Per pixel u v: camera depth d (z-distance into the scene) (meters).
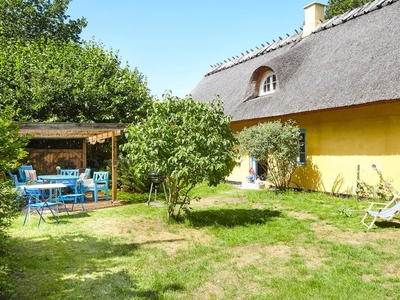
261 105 12.88
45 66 15.16
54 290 3.89
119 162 12.65
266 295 3.71
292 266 4.60
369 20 11.70
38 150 15.13
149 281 4.12
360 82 9.18
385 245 5.47
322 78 10.84
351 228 6.64
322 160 11.37
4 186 4.35
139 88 16.56
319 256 5.00
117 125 10.27
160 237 6.18
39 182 10.44
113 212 8.63
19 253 5.25
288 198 10.37
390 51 9.30
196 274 4.34
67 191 11.74
